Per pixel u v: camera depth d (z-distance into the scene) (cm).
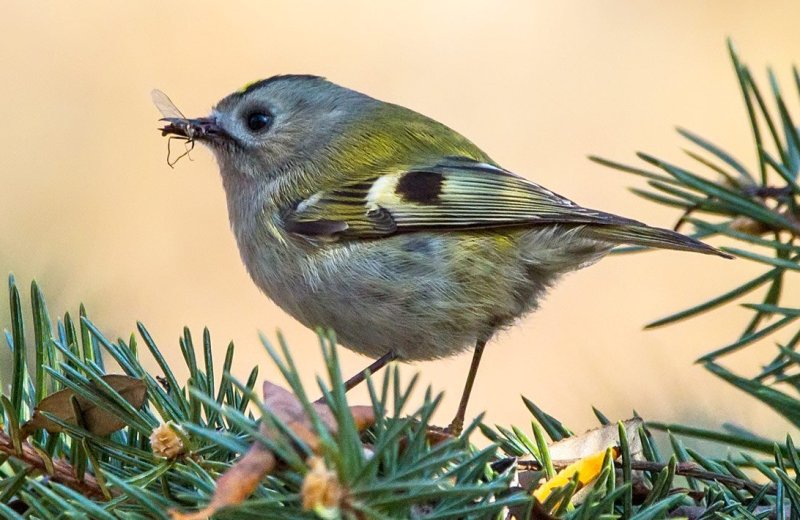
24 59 186
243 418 150
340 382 139
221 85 187
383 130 177
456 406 182
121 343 170
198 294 183
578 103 187
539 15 188
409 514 165
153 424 169
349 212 175
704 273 183
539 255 175
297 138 177
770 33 186
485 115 187
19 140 185
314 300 175
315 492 136
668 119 186
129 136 185
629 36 187
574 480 168
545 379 182
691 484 170
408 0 189
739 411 173
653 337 183
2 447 169
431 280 175
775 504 169
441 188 175
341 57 188
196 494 168
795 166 173
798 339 171
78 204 184
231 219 177
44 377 169
